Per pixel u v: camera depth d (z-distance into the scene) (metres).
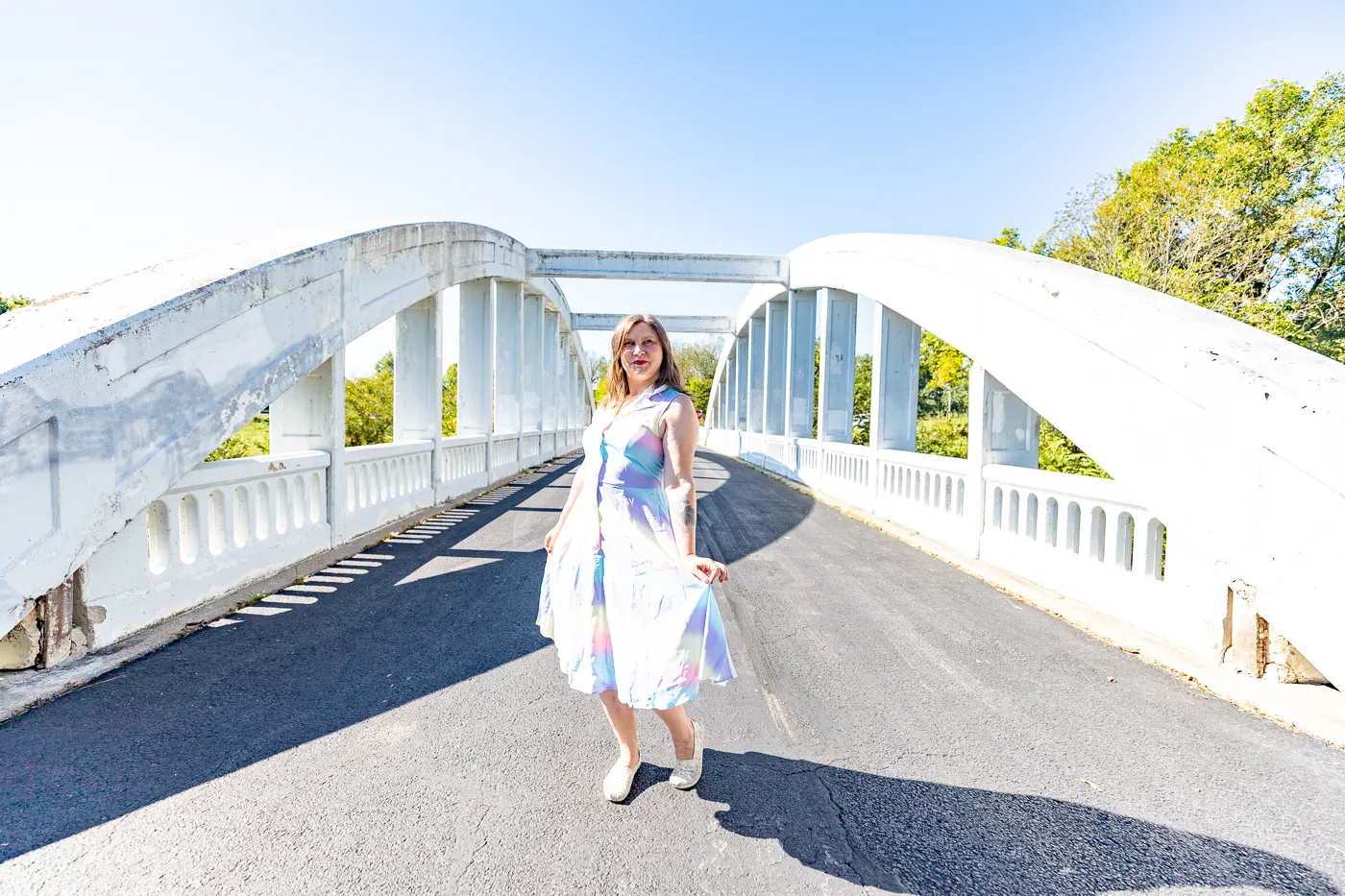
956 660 3.64
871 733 2.75
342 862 1.87
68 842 1.94
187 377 4.17
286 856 1.89
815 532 7.92
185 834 1.99
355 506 7.03
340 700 2.99
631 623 1.99
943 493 7.29
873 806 2.21
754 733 2.74
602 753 2.54
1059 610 4.53
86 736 2.61
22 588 3.05
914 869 1.89
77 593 3.42
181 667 3.35
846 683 3.30
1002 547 5.83
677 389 2.11
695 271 15.88
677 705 1.93
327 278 6.03
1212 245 11.44
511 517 8.44
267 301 5.07
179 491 4.16
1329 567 2.93
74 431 3.30
